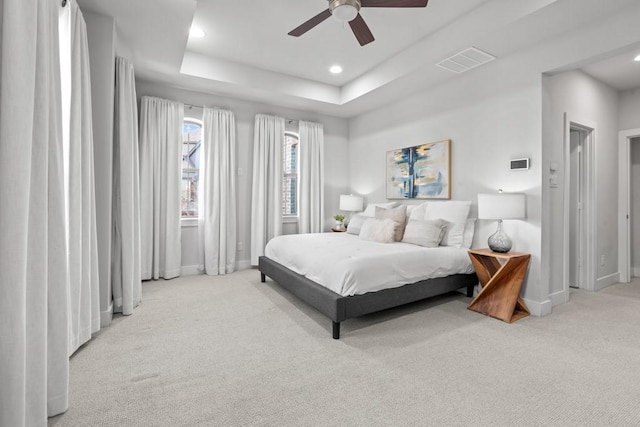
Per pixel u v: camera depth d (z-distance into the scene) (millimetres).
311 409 1630
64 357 1588
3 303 1153
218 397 1728
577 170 4016
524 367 2051
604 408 1640
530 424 1521
